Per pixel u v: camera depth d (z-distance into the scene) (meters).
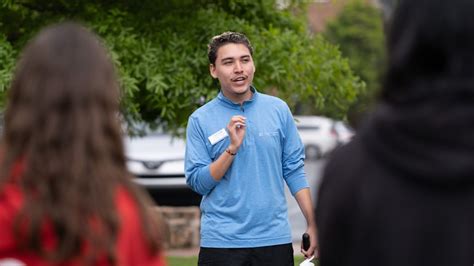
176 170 16.00
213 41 6.92
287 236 6.80
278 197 6.77
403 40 3.15
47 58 3.08
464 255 3.01
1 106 9.13
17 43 10.15
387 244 3.08
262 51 10.07
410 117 3.05
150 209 3.16
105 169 3.04
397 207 3.07
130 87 9.27
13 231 2.97
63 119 3.04
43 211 2.96
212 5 10.87
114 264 2.99
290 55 10.34
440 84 3.07
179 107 9.95
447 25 3.07
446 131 3.01
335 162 3.23
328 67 10.70
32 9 10.41
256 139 6.75
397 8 3.21
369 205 3.11
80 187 2.99
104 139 3.08
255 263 6.71
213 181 6.64
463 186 3.00
